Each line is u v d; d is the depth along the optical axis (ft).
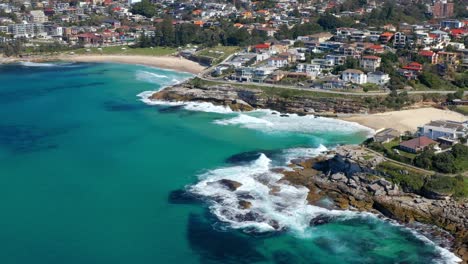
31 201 384.68
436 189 358.23
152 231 343.87
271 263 309.83
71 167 449.89
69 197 392.06
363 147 447.83
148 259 313.53
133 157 472.85
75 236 337.52
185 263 310.24
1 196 391.86
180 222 354.13
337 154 415.44
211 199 384.68
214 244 328.49
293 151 482.69
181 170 440.45
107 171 440.86
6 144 508.12
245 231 342.44
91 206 377.71
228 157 470.39
